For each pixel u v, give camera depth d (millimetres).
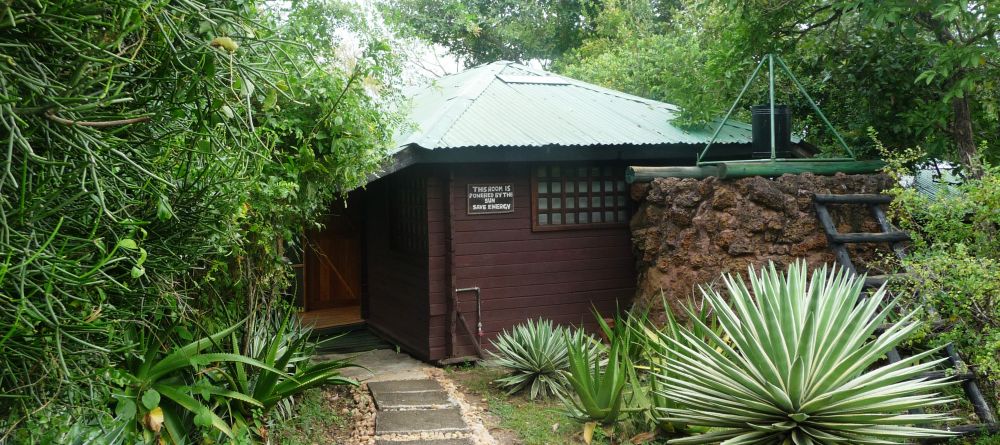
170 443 4605
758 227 7043
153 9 2408
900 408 4383
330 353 8984
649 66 13977
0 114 2127
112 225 2840
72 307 2734
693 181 7340
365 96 5996
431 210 8125
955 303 5512
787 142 8086
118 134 2754
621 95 10188
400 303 9242
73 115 2365
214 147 3135
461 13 8195
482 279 8273
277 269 6000
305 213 6152
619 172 8945
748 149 8961
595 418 5770
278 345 5605
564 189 8672
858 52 9211
